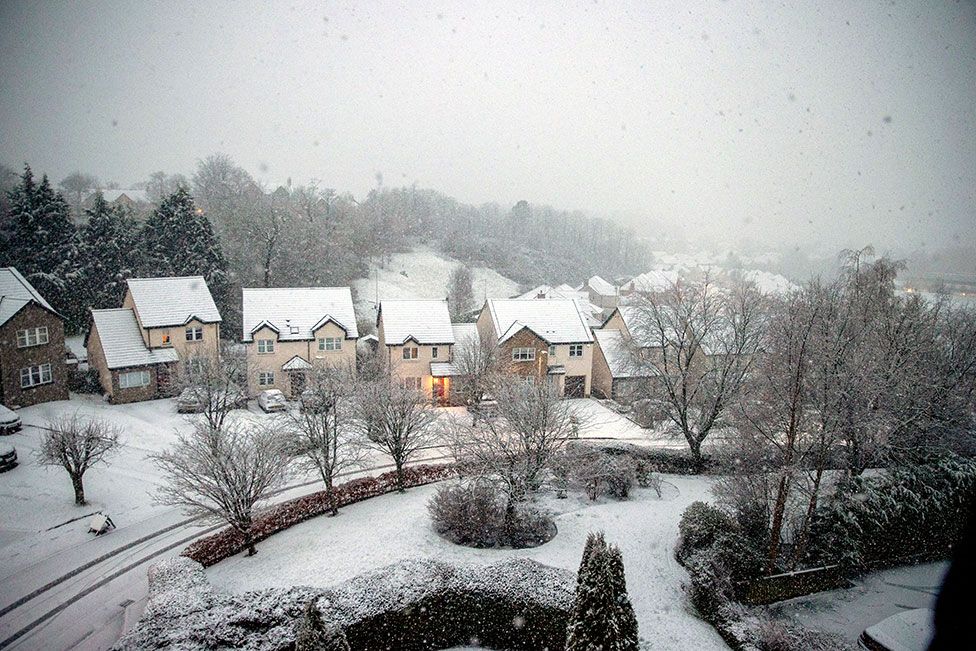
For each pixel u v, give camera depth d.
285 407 43.94
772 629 19.33
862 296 33.50
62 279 57.56
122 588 22.47
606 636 12.66
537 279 114.12
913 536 25.70
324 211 88.75
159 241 63.47
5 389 39.31
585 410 47.78
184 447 27.58
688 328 37.38
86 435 28.86
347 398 35.06
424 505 29.69
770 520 25.69
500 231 143.25
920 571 25.17
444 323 50.94
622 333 45.78
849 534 24.66
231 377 44.19
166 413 42.44
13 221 57.69
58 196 59.09
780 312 33.62
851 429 25.95
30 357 40.88
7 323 39.06
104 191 104.06
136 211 92.19
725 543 23.08
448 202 145.12
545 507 29.81
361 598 18.47
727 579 21.64
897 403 28.52
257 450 26.30
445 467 33.91
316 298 51.91
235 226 75.38
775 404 26.48
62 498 29.09
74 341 57.50
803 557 24.12
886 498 25.48
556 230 157.00
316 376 37.81
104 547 25.38
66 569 23.58
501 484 27.91
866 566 24.66
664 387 38.12
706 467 35.75
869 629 19.84
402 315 50.56
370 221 102.94
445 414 44.50
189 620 17.59
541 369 49.50
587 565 13.24
